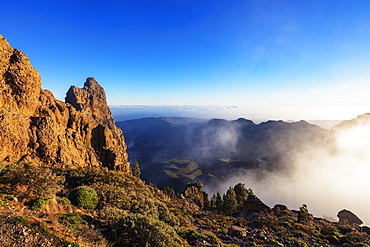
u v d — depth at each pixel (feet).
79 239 28.71
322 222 102.99
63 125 129.80
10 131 83.82
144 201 60.85
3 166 48.93
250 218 113.50
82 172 89.40
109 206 46.47
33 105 108.27
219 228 77.20
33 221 29.14
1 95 91.09
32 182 40.93
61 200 42.09
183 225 67.31
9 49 101.35
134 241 32.35
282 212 114.01
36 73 110.42
